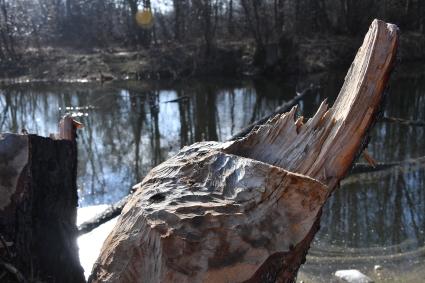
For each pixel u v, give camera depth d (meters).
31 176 2.48
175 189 2.08
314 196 1.92
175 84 21.53
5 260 2.30
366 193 7.45
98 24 29.81
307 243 2.01
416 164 8.59
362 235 6.09
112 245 2.08
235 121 13.94
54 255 2.56
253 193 1.95
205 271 1.78
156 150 11.24
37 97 19.08
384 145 9.97
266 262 1.84
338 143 2.13
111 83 22.25
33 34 28.91
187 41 26.80
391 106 14.37
